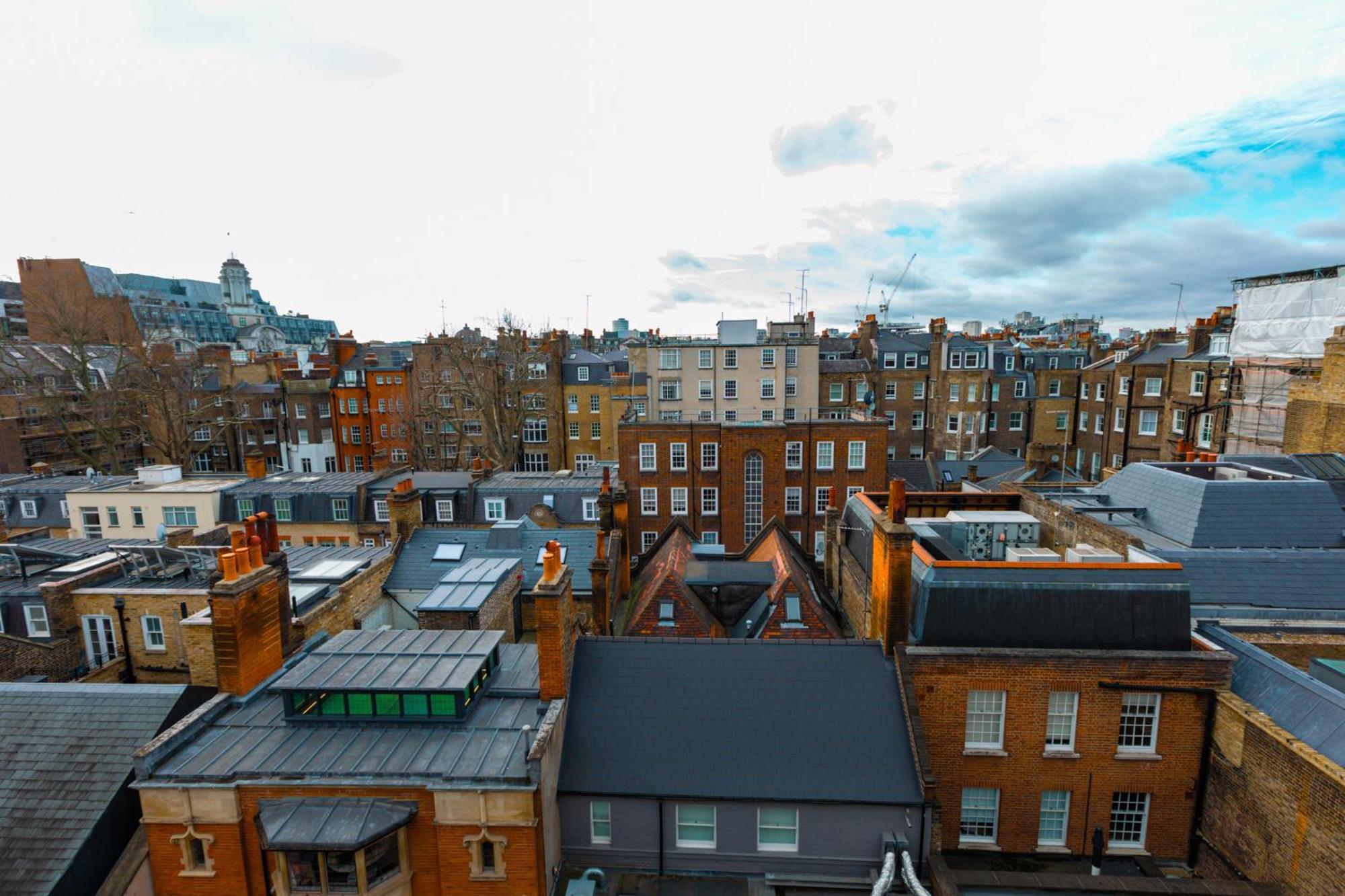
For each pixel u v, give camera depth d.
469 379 71.75
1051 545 25.64
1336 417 34.66
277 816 13.14
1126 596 17.83
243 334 149.25
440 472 53.06
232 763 14.04
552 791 15.67
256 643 16.73
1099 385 69.12
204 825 13.75
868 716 17.36
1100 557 20.48
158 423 70.81
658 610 25.62
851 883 16.11
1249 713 15.81
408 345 97.56
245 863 13.84
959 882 15.23
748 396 62.28
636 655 18.86
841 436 47.03
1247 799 15.76
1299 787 14.22
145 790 13.62
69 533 46.41
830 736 17.00
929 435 78.06
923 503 28.33
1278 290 44.50
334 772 13.77
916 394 78.44
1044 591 17.92
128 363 71.94
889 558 18.16
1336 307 40.62
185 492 45.22
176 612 24.28
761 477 47.72
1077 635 17.83
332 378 81.31
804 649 18.80
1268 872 15.09
